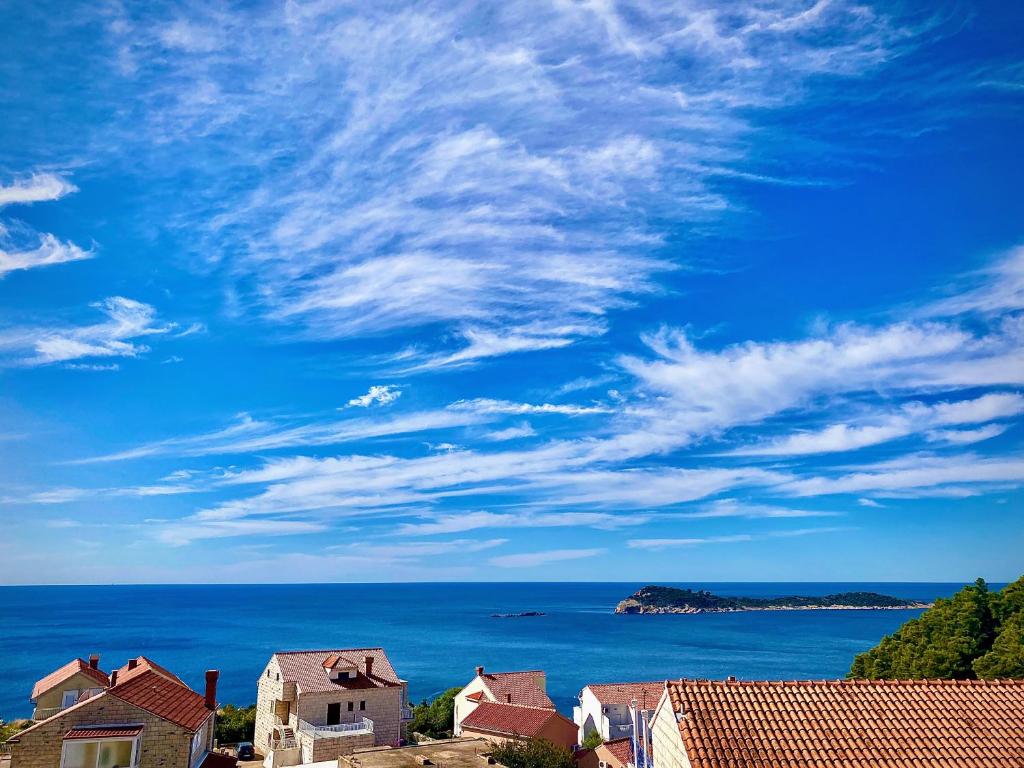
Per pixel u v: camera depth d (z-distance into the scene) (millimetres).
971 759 26531
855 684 31156
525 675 89562
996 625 55250
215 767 42719
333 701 69375
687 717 28625
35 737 36094
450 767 42062
